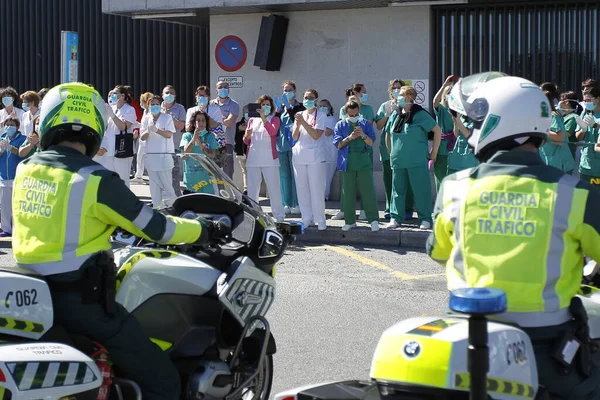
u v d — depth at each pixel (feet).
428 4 45.93
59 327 12.77
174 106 47.19
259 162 39.63
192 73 58.85
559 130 32.78
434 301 27.45
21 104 48.01
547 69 46.14
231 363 15.15
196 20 53.62
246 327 15.06
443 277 31.19
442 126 38.63
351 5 47.24
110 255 13.15
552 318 10.68
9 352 11.96
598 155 35.81
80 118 13.08
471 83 11.64
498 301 9.07
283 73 50.29
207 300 14.92
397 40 47.83
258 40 49.96
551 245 10.54
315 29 49.39
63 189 12.77
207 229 14.08
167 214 16.02
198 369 14.73
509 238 10.62
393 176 38.27
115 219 12.90
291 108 42.78
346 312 26.04
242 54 51.03
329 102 47.03
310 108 38.32
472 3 46.37
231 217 15.78
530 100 11.03
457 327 10.32
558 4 45.57
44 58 62.95
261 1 47.06
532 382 10.20
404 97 37.42
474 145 11.37
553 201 10.57
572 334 10.72
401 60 47.85
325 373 20.36
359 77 48.80
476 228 10.80
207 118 37.14
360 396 10.31
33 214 12.89
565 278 10.72
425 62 47.37
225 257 15.56
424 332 10.24
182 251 15.49
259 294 15.55
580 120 36.94
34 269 12.79
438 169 38.81
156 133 41.55
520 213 10.63
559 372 10.66
